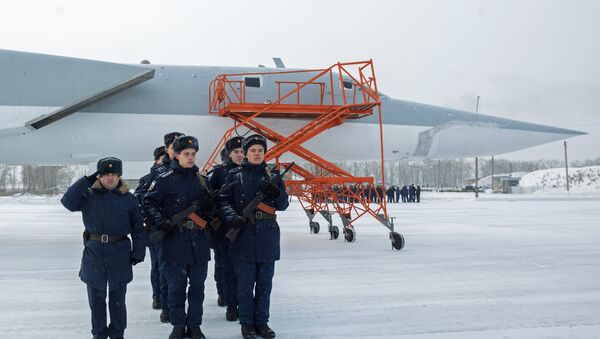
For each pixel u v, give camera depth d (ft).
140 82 32.24
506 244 34.17
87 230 12.75
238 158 15.39
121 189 12.91
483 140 41.60
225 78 32.76
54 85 31.68
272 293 19.20
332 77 36.14
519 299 18.25
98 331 12.64
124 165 35.01
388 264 25.86
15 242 35.86
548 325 14.96
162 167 16.97
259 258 13.74
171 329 14.74
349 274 23.11
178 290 13.46
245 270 13.93
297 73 36.17
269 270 14.16
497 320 15.49
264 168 14.76
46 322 15.39
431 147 40.29
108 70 32.48
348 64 32.48
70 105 31.24
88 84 32.01
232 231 13.78
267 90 35.01
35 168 226.58
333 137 37.40
